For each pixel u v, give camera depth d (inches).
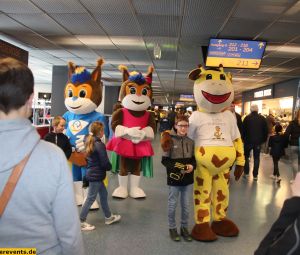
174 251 126.4
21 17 254.4
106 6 222.8
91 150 137.3
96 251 123.8
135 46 347.6
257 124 253.0
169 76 601.9
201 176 141.6
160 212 173.0
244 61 297.7
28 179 42.4
